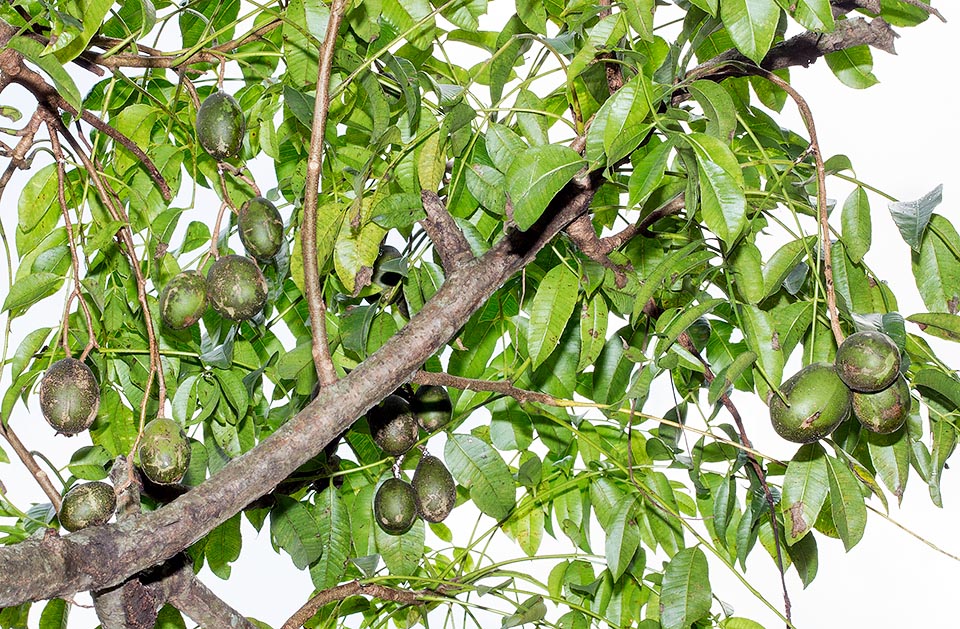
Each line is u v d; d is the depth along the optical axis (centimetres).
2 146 144
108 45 157
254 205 152
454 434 184
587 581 202
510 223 153
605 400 187
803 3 121
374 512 175
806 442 137
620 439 200
